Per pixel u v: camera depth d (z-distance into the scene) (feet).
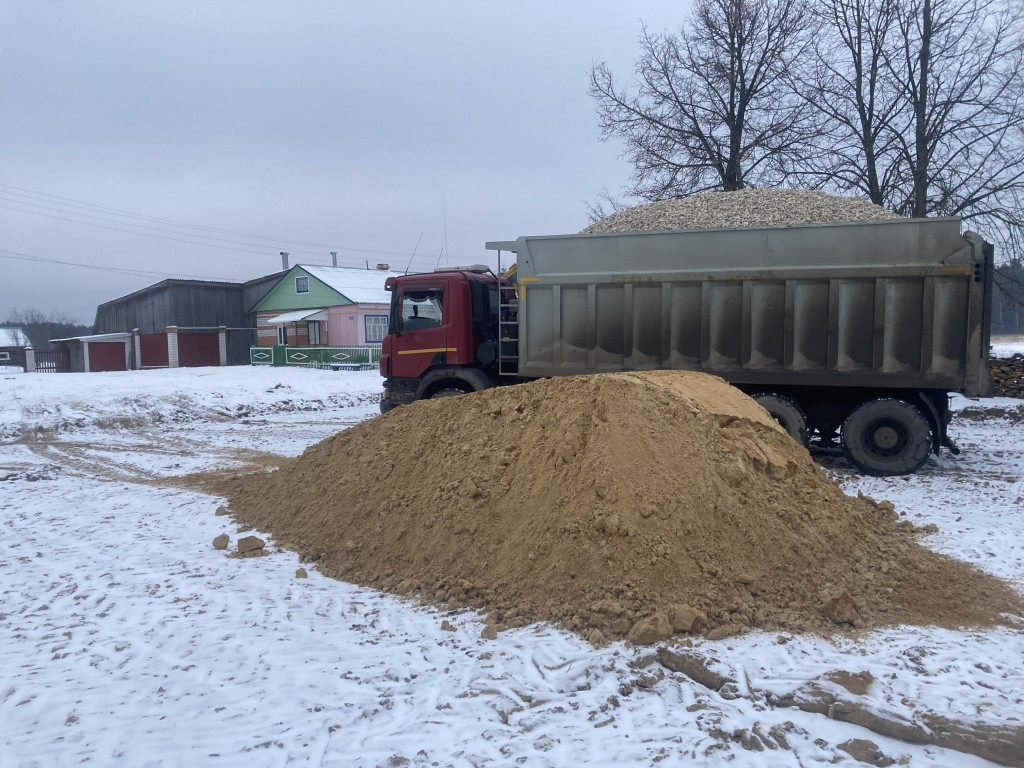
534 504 18.15
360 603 17.15
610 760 10.50
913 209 70.74
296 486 25.18
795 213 39.24
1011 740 10.69
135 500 28.84
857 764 10.45
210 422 57.67
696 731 11.24
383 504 21.06
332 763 10.53
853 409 33.68
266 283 142.31
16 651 14.57
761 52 80.74
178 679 13.20
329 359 116.57
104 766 10.54
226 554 21.30
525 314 37.40
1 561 20.80
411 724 11.55
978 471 33.45
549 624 15.30
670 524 16.52
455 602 16.67
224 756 10.75
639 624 14.40
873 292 31.86
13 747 11.06
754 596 15.94
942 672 13.07
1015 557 19.67
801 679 12.67
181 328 129.18
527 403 21.38
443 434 22.21
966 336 30.73
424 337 38.91
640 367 35.55
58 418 52.80
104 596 17.71
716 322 34.19
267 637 15.11
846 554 18.25
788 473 19.94
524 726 11.44
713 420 19.86
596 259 35.99
